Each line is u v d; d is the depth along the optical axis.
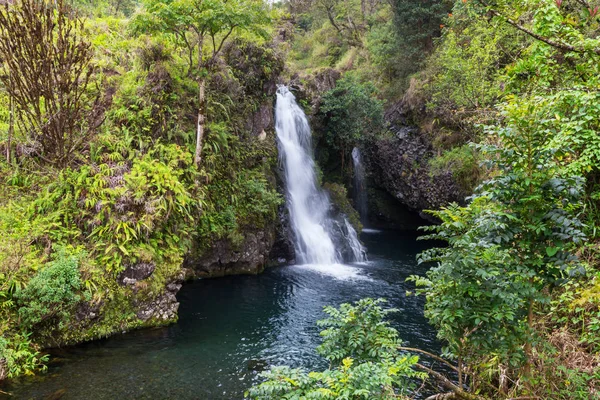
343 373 3.15
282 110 15.98
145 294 7.70
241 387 5.71
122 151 9.03
